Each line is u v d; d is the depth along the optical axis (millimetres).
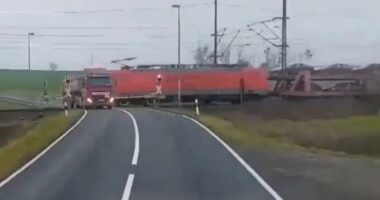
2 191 13430
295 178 15602
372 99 57594
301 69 65062
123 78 65750
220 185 14289
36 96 79062
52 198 12477
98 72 54781
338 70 62438
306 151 23547
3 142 33531
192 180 15094
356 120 41875
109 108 54688
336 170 17453
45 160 19359
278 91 64875
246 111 52781
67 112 44188
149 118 38281
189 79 68000
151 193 13109
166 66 68688
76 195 12836
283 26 63500
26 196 12750
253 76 68625
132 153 21016
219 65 71125
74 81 59438
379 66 62781
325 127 36344
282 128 34875
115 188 13797
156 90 66500
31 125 38344
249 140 26281
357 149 27266
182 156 20250
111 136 27203
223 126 33281
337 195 12922
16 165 18250
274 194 12992
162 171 16734
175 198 12523
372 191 13516
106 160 19172
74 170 16953
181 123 34344
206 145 23812
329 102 55125
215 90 68688
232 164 18391
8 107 58375
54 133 29031
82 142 24828
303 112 51156
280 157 20672
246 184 14453
